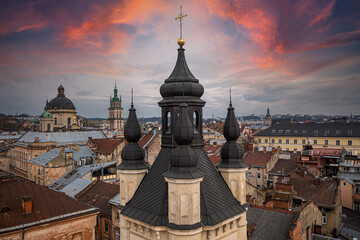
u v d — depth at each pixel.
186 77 20.44
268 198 63.88
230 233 18.75
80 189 60.44
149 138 111.19
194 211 16.41
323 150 86.94
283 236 33.34
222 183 20.20
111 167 83.75
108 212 50.41
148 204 18.47
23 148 113.31
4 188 34.44
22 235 31.39
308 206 39.50
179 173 16.55
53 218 33.78
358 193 67.62
